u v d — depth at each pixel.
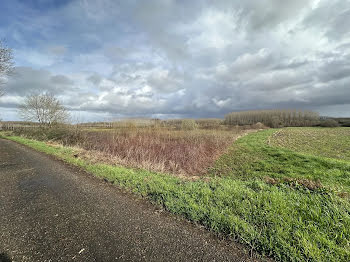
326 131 30.47
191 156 8.82
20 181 4.58
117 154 8.85
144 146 10.49
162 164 6.84
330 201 2.94
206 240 2.23
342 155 10.45
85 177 4.91
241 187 3.79
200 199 3.27
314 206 2.80
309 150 12.18
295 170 6.81
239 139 18.55
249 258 1.94
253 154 10.23
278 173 6.66
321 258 1.88
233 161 8.84
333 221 2.45
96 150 10.16
